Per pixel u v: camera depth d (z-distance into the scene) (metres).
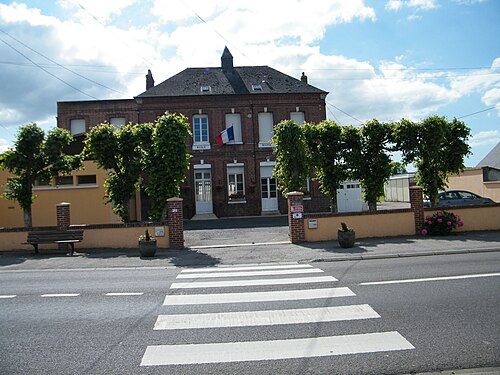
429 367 4.43
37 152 16.56
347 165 17.52
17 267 11.95
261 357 4.82
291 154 17.23
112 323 6.22
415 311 6.32
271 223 22.92
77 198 22.58
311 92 29.67
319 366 4.53
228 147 28.84
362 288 7.96
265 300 7.34
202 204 28.75
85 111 28.95
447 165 17.55
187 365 4.65
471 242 13.76
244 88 29.98
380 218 16.06
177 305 7.18
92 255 13.88
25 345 5.33
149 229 15.25
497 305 6.48
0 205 22.08
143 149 16.72
